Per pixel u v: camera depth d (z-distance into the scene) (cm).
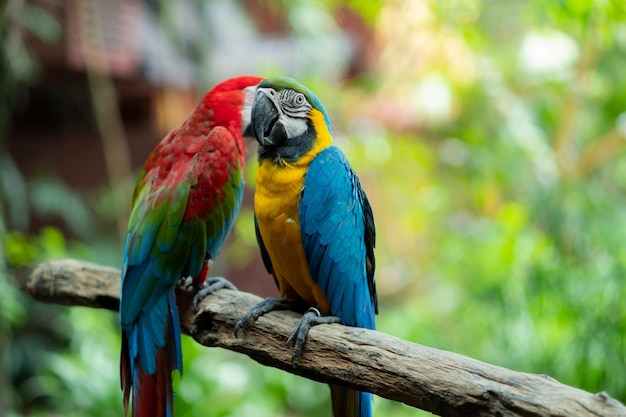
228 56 833
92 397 651
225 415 638
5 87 596
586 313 519
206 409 632
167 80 804
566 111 696
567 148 697
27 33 676
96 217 930
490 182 702
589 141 729
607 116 711
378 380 242
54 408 827
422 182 741
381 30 743
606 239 555
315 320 272
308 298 312
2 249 584
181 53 820
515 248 566
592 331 509
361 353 250
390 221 866
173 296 326
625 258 521
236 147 352
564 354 532
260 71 731
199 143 349
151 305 320
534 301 552
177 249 325
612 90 698
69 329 823
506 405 208
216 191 335
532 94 721
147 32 782
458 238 663
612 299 506
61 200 818
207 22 806
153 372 315
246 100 363
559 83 684
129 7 754
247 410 668
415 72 753
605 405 194
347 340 257
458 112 759
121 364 327
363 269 308
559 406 199
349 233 298
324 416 812
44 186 820
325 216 292
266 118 298
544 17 555
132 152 944
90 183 977
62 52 699
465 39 630
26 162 982
